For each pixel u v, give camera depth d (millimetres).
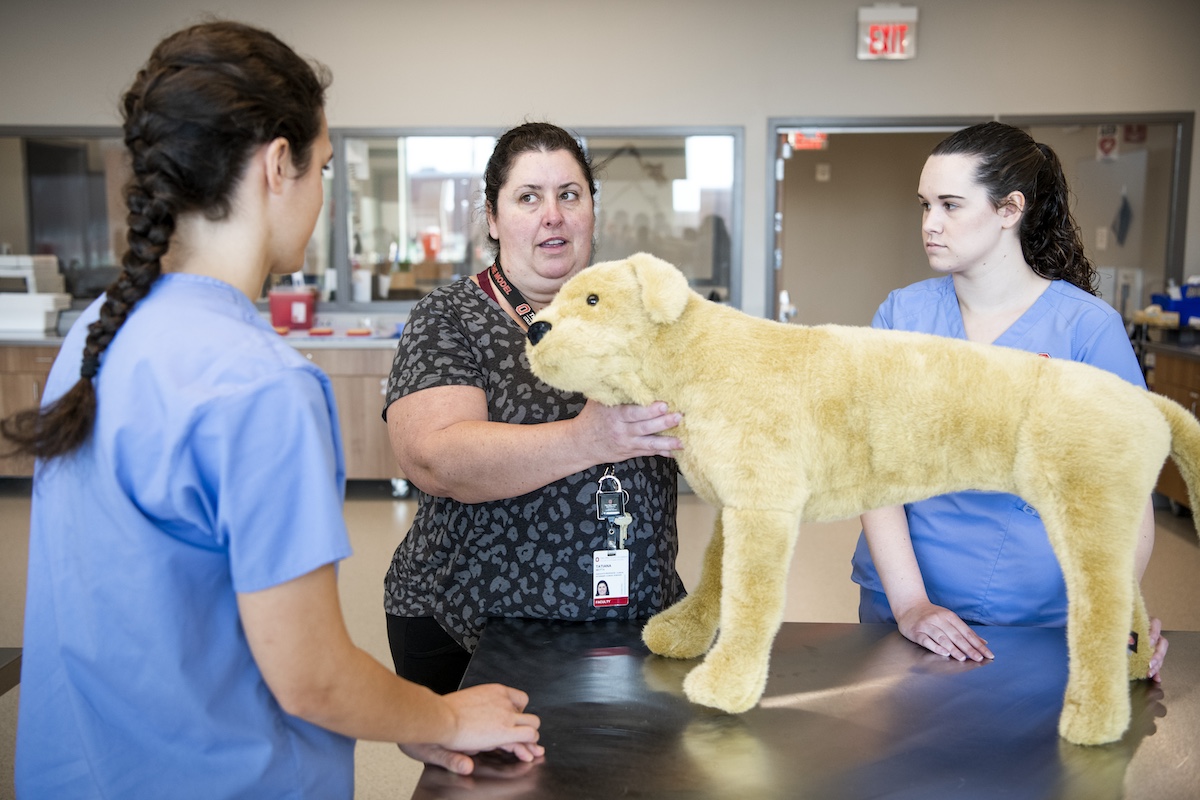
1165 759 1033
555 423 1221
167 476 797
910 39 5719
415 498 5523
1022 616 1551
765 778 996
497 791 974
